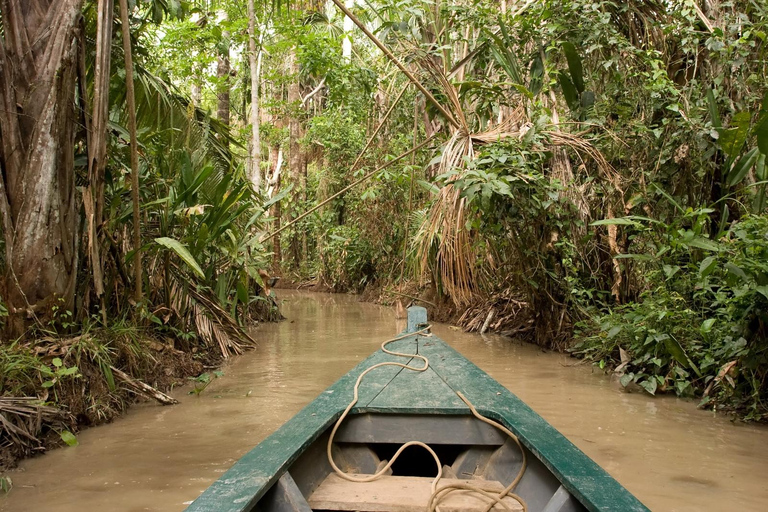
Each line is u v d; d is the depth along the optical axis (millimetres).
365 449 2859
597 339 6891
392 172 12094
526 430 2428
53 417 4398
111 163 6348
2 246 5207
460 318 10453
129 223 6465
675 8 6891
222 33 13016
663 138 6621
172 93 7520
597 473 1944
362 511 2236
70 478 3617
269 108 18047
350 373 3693
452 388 3221
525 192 6809
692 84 6488
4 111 4941
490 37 7590
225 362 7281
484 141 7164
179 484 3498
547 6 7168
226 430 4551
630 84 7109
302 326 10875
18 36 5027
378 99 13984
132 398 5430
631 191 6953
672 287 6098
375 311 13719
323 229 19750
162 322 6785
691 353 5555
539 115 7375
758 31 5973
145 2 7676
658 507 3127
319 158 22125
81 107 5766
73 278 5301
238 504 1698
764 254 4617
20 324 4910
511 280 9352
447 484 2410
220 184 6867
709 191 6375
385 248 15617
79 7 5281
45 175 5020
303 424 2533
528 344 8469
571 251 7441
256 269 8406
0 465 3773
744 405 4867
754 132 4762
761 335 4727
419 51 7418
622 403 5195
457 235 6945
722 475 3561
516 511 2195
